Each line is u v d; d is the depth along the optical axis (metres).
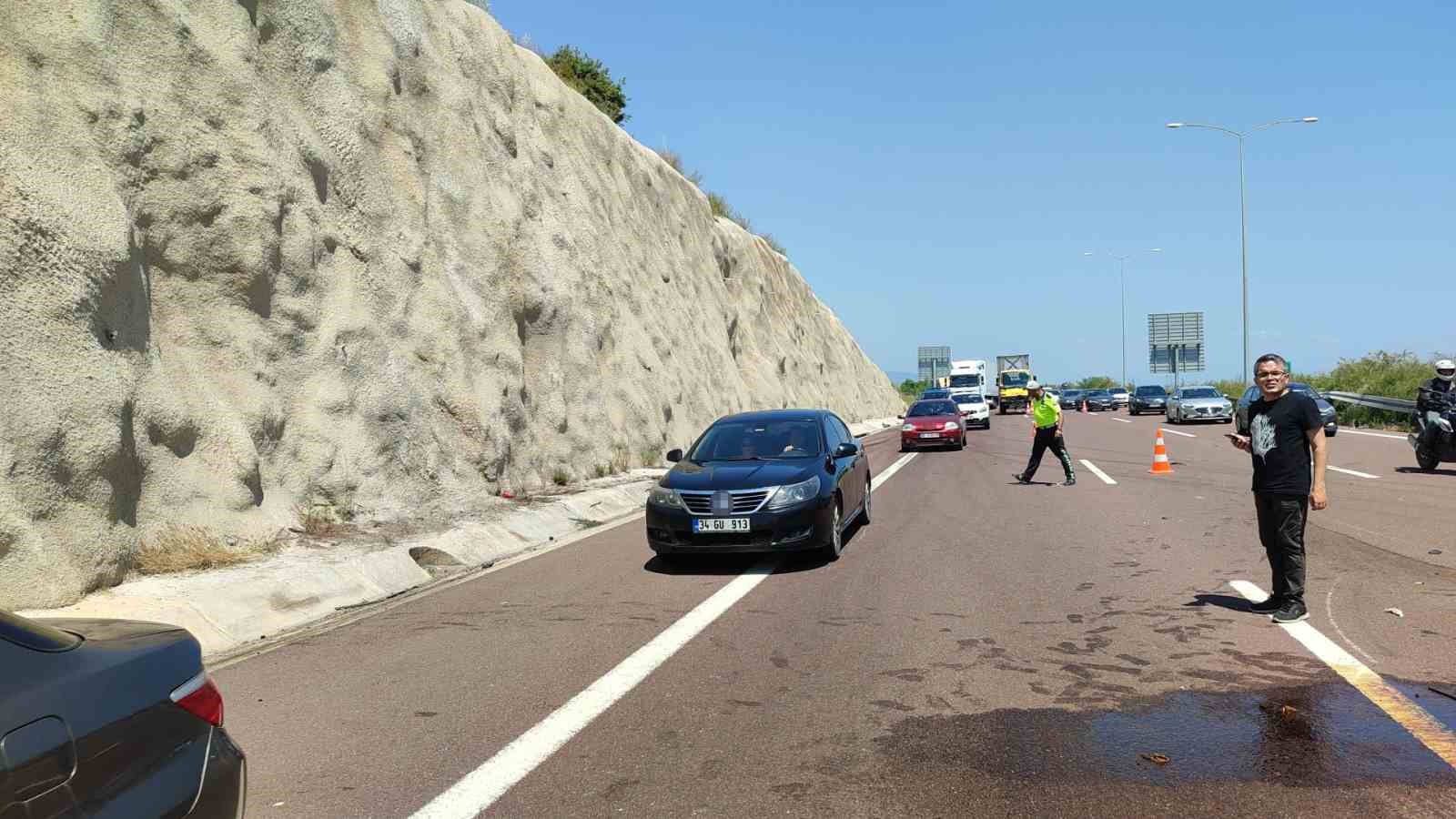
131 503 8.78
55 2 10.15
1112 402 66.06
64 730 2.41
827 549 9.70
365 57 15.56
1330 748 4.27
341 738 4.83
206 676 2.97
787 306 48.34
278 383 11.62
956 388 52.16
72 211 8.98
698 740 4.63
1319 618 6.70
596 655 6.32
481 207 17.39
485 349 15.72
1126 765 4.13
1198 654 5.88
